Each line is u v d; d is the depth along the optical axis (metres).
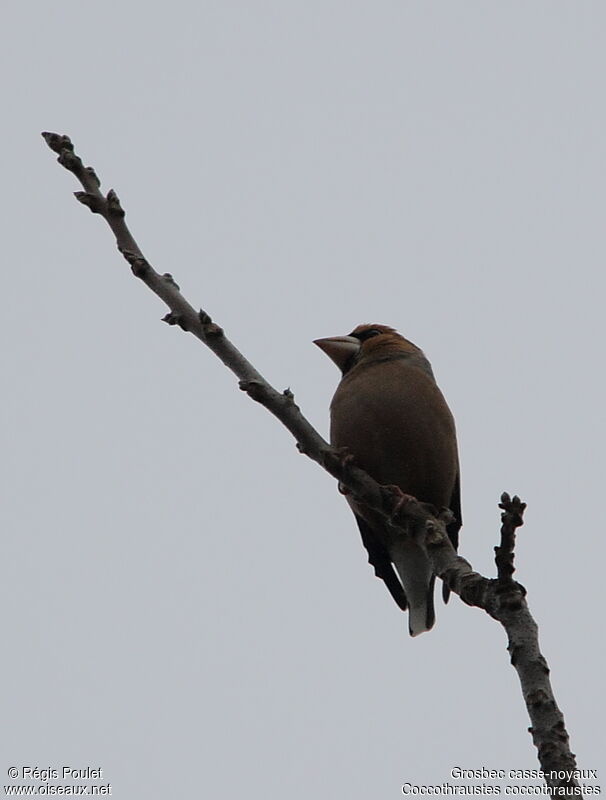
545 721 7.24
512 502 7.98
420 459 14.02
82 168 9.95
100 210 9.93
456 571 8.91
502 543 7.99
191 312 9.98
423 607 13.84
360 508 13.74
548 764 7.02
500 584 8.03
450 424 14.38
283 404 10.29
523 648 7.63
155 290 9.94
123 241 9.97
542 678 7.47
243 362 10.15
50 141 9.93
